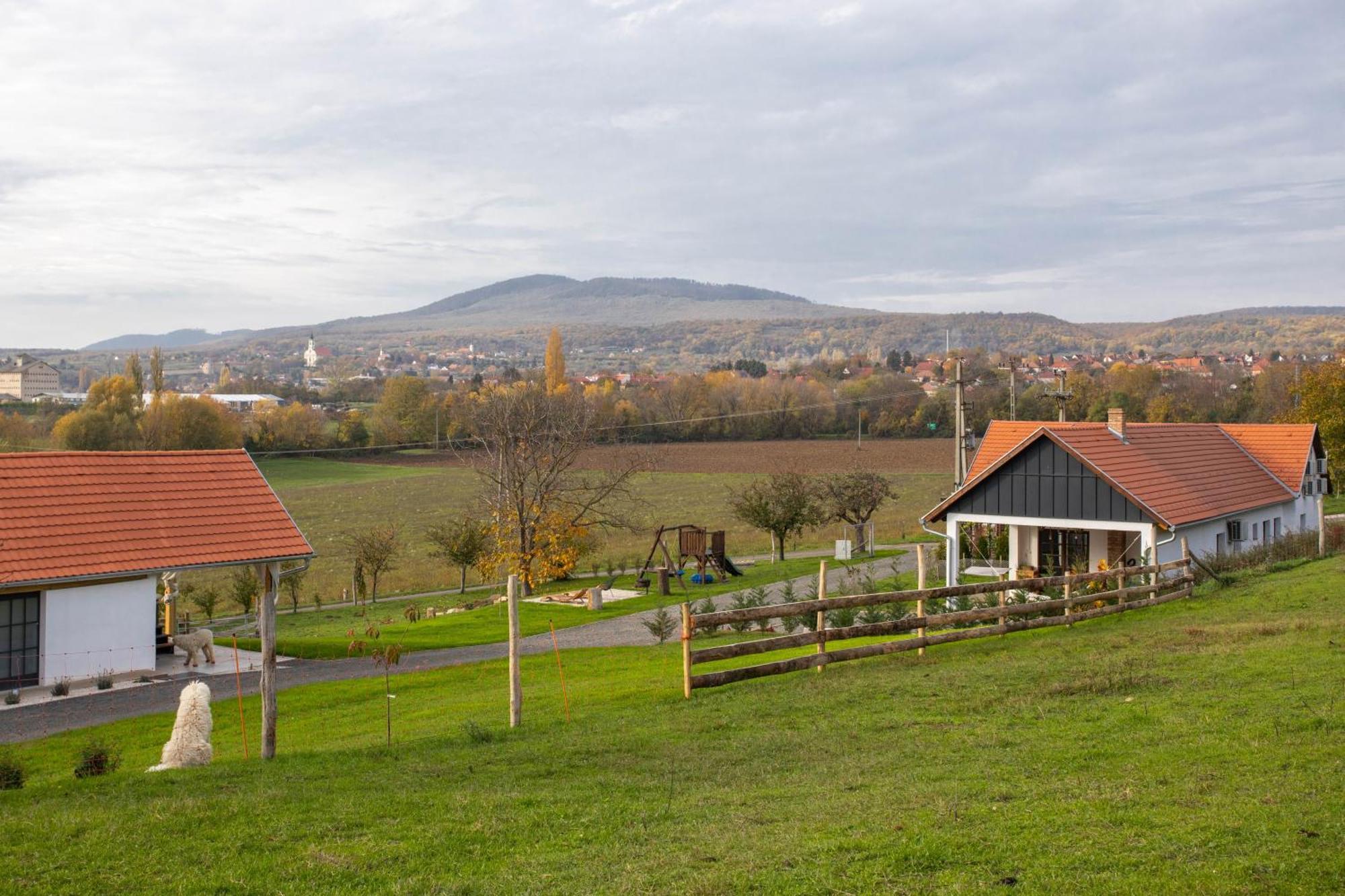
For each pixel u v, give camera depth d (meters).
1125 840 7.87
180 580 54.09
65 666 24.69
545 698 17.33
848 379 164.88
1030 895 6.96
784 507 51.31
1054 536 38.00
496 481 45.44
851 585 37.94
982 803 9.06
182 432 97.25
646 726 13.05
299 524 74.69
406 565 59.22
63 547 25.17
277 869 8.16
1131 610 22.36
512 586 13.77
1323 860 7.25
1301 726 10.92
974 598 27.42
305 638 31.86
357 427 118.69
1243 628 17.92
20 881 8.02
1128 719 11.88
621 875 7.76
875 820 8.70
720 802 9.69
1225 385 117.88
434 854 8.46
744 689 15.16
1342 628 17.11
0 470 26.34
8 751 14.65
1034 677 14.70
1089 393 109.12
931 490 84.62
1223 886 6.90
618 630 31.20
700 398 128.50
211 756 13.25
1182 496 34.41
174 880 7.97
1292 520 42.91
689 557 45.00
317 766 11.72
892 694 14.09
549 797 10.01
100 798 10.66
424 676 22.95
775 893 7.25
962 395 46.28
